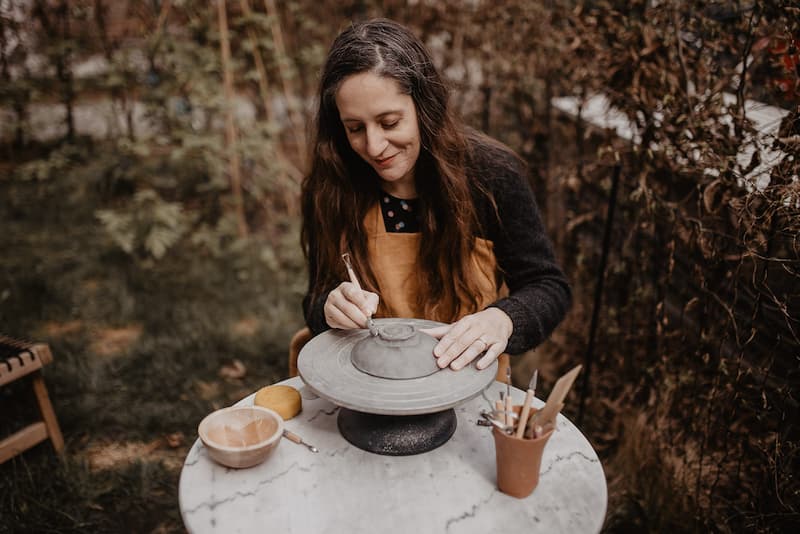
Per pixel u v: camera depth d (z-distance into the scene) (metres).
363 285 1.61
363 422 1.26
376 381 1.17
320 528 1.06
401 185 1.57
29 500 1.98
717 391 1.77
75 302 3.24
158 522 2.00
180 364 2.78
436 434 1.25
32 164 4.04
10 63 4.45
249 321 3.24
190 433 2.40
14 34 4.33
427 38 3.53
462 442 1.28
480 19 3.24
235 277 3.58
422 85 1.37
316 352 1.28
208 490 1.14
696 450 2.00
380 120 1.30
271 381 2.73
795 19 1.49
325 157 1.52
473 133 1.60
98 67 4.53
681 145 1.82
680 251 2.07
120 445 2.33
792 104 1.67
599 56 2.16
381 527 1.06
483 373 1.21
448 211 1.50
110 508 2.04
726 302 1.87
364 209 1.58
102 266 3.58
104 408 2.49
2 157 4.78
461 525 1.07
